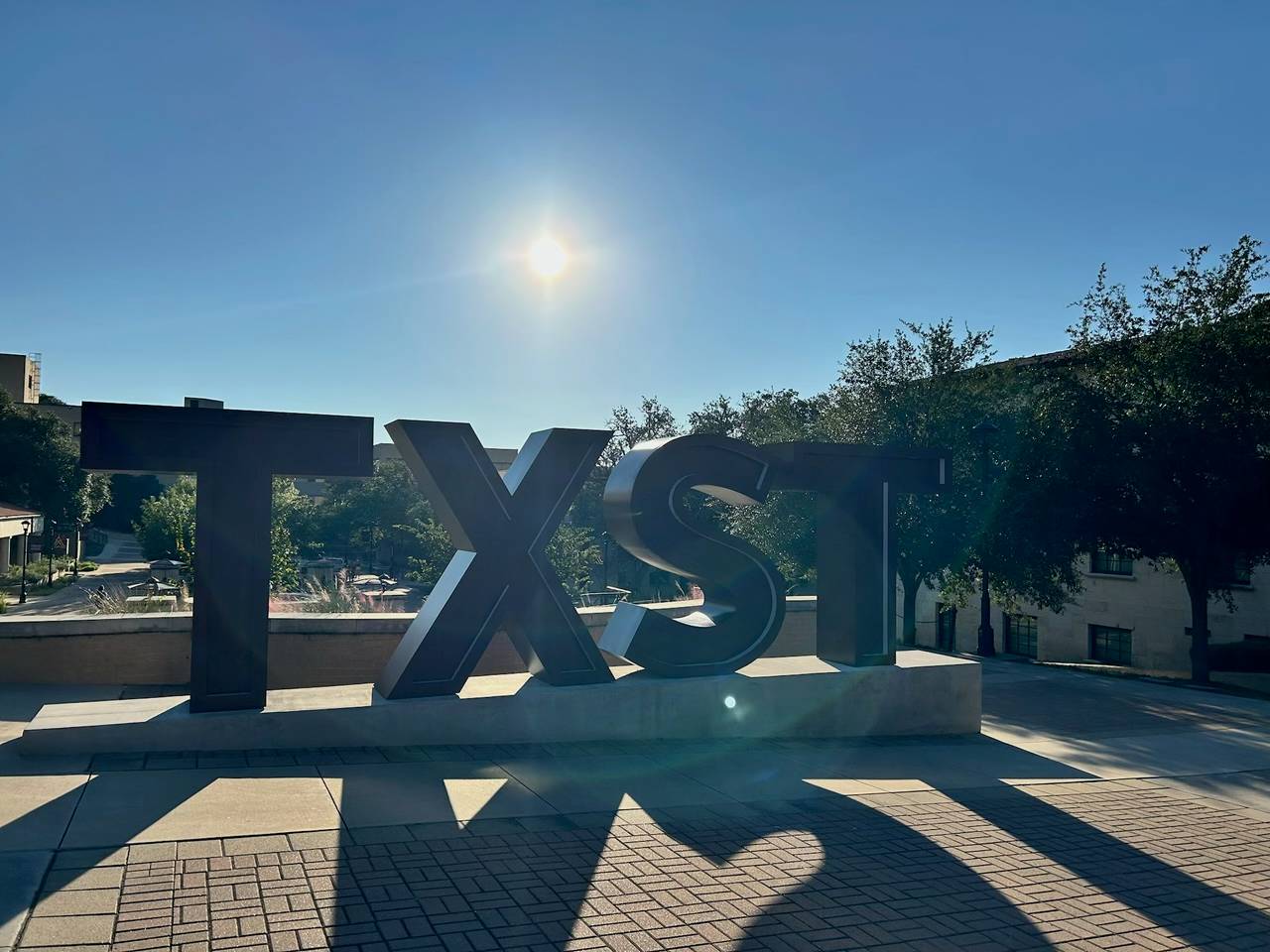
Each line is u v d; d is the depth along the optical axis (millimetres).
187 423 7578
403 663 8344
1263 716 13859
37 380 76375
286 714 7789
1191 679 19234
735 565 10094
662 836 6258
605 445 9234
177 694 10250
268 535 7844
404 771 7359
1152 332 19484
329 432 7984
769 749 9391
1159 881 6172
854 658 10656
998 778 8930
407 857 5469
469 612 8586
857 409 21344
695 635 9805
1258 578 23062
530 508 8914
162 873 4945
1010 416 20000
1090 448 18953
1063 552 19734
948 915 5230
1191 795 8844
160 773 6777
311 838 5652
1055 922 5266
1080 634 27391
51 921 4273
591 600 25922
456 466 8586
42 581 41750
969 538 19578
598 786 7387
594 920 4766
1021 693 15125
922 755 9750
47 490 53625
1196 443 17938
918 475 11148
